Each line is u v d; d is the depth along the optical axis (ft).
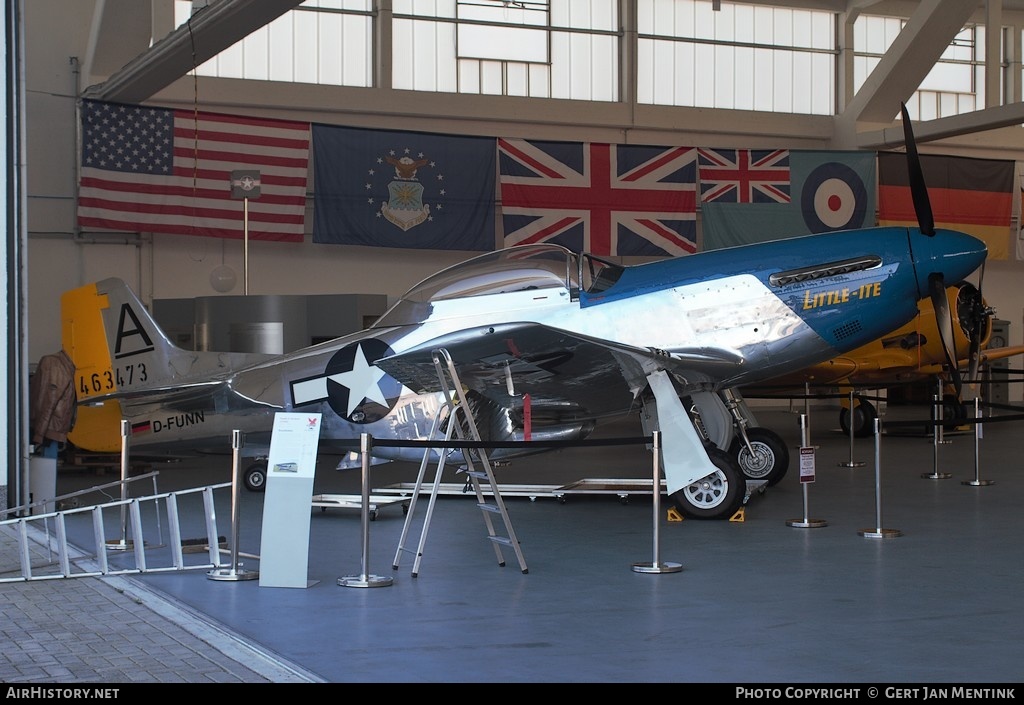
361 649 12.74
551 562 18.54
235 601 15.60
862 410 46.91
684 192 57.88
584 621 14.06
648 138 63.93
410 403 26.68
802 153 59.62
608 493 26.30
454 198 54.95
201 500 28.02
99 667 11.94
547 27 62.28
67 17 50.60
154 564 18.76
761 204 59.00
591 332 24.95
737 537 20.95
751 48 66.90
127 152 48.83
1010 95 71.31
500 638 13.20
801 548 19.61
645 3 64.59
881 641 12.80
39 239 50.65
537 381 23.39
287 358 28.09
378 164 53.72
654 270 25.76
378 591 16.26
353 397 27.02
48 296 50.96
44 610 14.96
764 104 67.31
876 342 45.34
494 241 55.67
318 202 52.60
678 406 21.11
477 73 60.90
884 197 60.70
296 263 57.31
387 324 26.91
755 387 48.80
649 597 15.55
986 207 62.90
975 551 19.16
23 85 23.88
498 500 17.88
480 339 20.08
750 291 25.05
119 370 30.81
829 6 67.87
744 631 13.38
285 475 16.89
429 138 54.54
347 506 24.21
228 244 55.36
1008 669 11.52
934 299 26.13
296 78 56.85
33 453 25.58
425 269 60.29
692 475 20.57
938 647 12.50
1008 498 26.63
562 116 61.82
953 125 57.11
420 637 13.32
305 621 14.26
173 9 44.57
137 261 53.01
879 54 69.51
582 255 25.98
